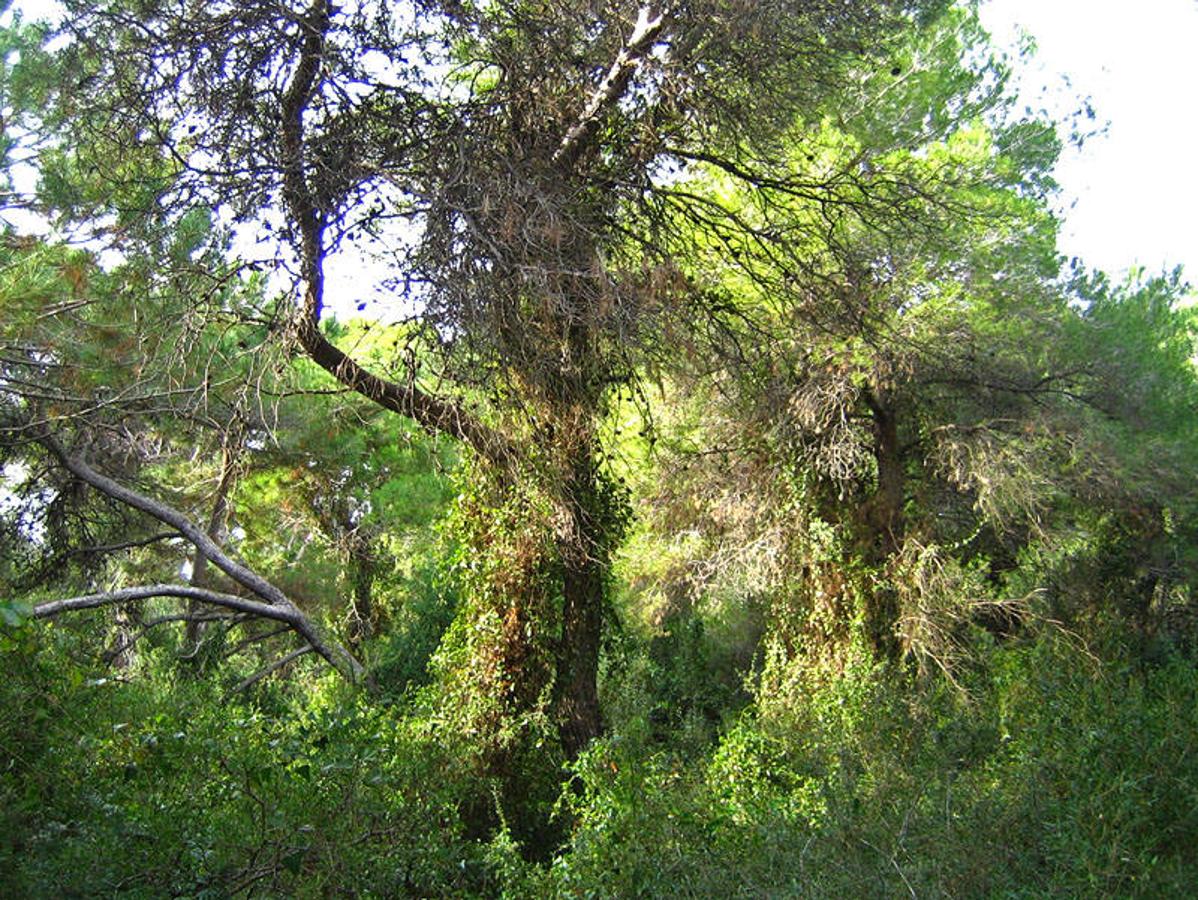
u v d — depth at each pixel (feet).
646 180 35.14
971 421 56.18
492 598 36.09
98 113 32.63
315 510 67.36
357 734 26.73
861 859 20.97
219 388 43.24
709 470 54.49
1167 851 21.04
